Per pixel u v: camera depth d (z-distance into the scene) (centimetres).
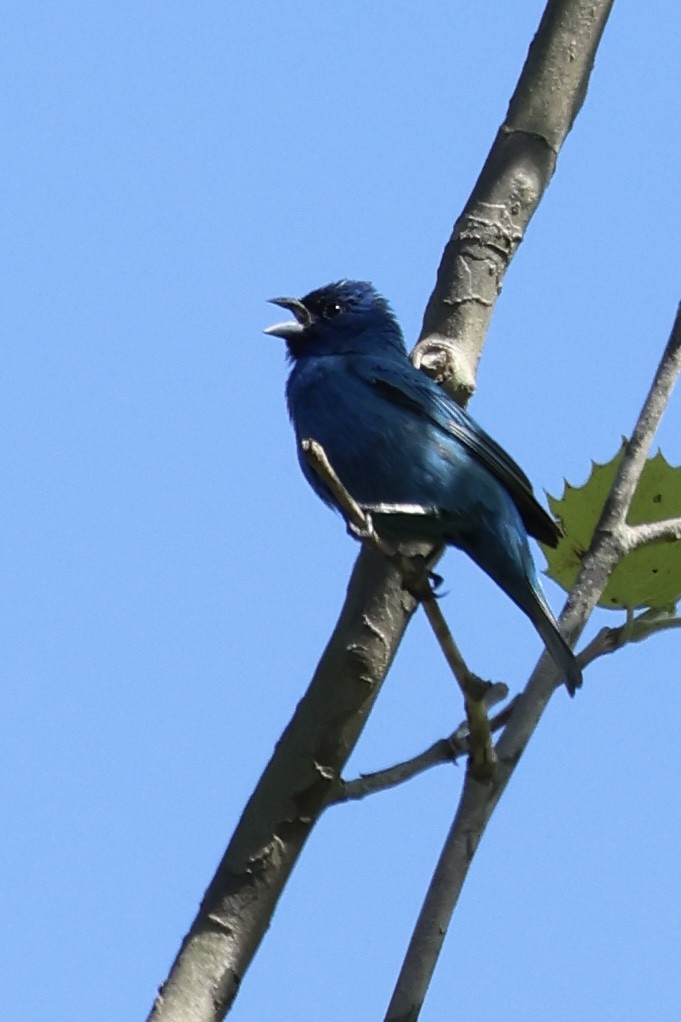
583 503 1123
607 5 1155
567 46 1141
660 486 1090
